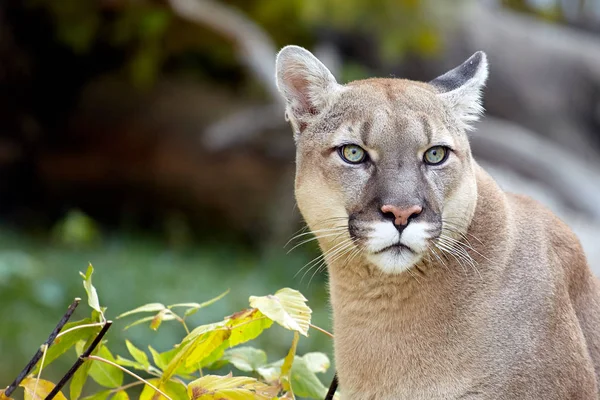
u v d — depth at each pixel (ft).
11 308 37.01
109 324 14.12
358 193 16.61
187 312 15.49
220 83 60.54
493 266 16.79
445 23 56.29
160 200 58.18
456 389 16.55
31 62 60.23
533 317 16.47
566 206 51.03
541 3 72.59
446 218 16.67
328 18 55.36
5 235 52.60
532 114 60.80
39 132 61.21
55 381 32.63
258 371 16.38
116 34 56.54
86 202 60.34
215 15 50.90
